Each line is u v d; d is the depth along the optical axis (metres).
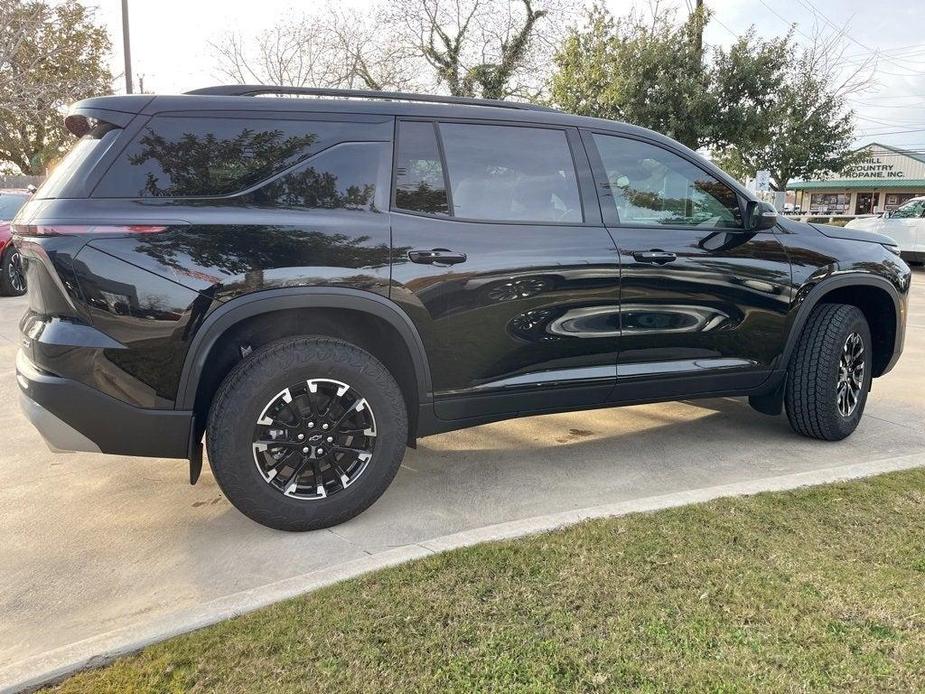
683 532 2.64
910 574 2.34
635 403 3.49
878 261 3.96
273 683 1.84
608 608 2.16
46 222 2.41
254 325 2.78
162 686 1.84
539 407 3.24
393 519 3.00
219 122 2.65
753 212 3.56
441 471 3.59
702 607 2.16
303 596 2.23
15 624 2.23
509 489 3.34
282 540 2.80
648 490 3.31
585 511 2.83
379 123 2.89
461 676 1.86
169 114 2.60
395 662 1.92
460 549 2.52
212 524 2.95
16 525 2.92
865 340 3.94
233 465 2.62
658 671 1.87
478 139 3.09
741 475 3.50
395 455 2.90
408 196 2.89
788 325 3.73
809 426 3.89
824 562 2.42
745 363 3.68
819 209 44.16
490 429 4.31
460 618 2.11
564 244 3.13
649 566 2.40
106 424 2.52
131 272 2.44
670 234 3.41
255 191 2.64
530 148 3.19
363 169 2.82
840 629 2.04
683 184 3.53
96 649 1.96
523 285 3.03
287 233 2.62
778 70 19.89
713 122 19.41
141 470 3.55
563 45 20.64
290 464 2.75
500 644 1.99
